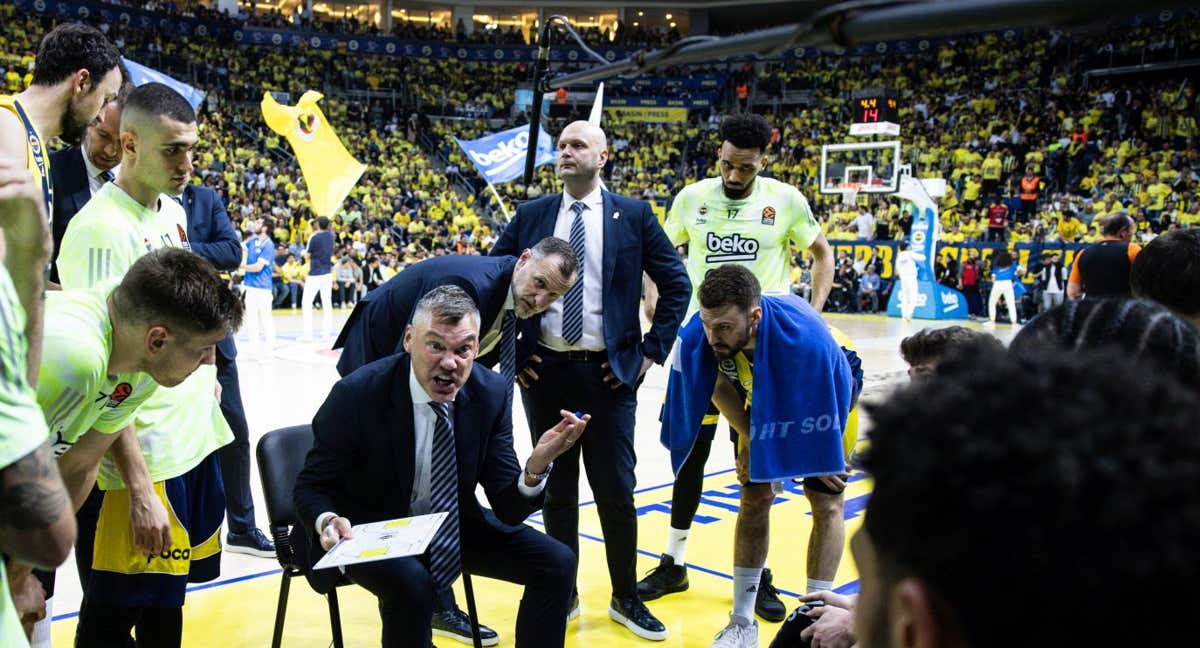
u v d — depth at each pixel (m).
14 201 1.24
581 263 3.30
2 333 1.01
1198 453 0.50
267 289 9.73
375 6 29.62
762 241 4.00
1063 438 0.50
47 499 1.06
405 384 2.46
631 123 26.70
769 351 2.78
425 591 2.30
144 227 2.56
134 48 23.03
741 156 3.82
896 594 0.56
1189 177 18.92
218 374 3.69
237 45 25.58
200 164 19.83
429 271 3.06
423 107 26.94
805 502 4.80
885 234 18.59
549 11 30.12
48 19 22.02
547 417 3.32
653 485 5.04
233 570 3.66
